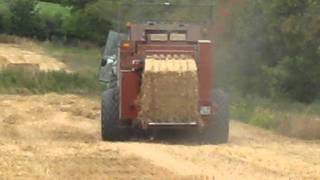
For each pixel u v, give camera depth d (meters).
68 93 84.38
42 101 72.56
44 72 92.25
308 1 61.97
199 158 35.06
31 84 86.25
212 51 42.34
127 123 42.69
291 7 63.94
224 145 41.28
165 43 43.19
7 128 49.78
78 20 172.75
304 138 47.22
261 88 71.56
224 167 32.34
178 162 33.72
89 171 30.88
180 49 42.34
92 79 91.00
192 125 41.31
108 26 168.00
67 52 170.62
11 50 171.12
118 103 42.75
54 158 34.47
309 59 63.06
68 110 63.81
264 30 68.62
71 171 30.81
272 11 65.56
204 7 50.88
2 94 81.44
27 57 154.88
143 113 41.16
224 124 42.59
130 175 30.00
